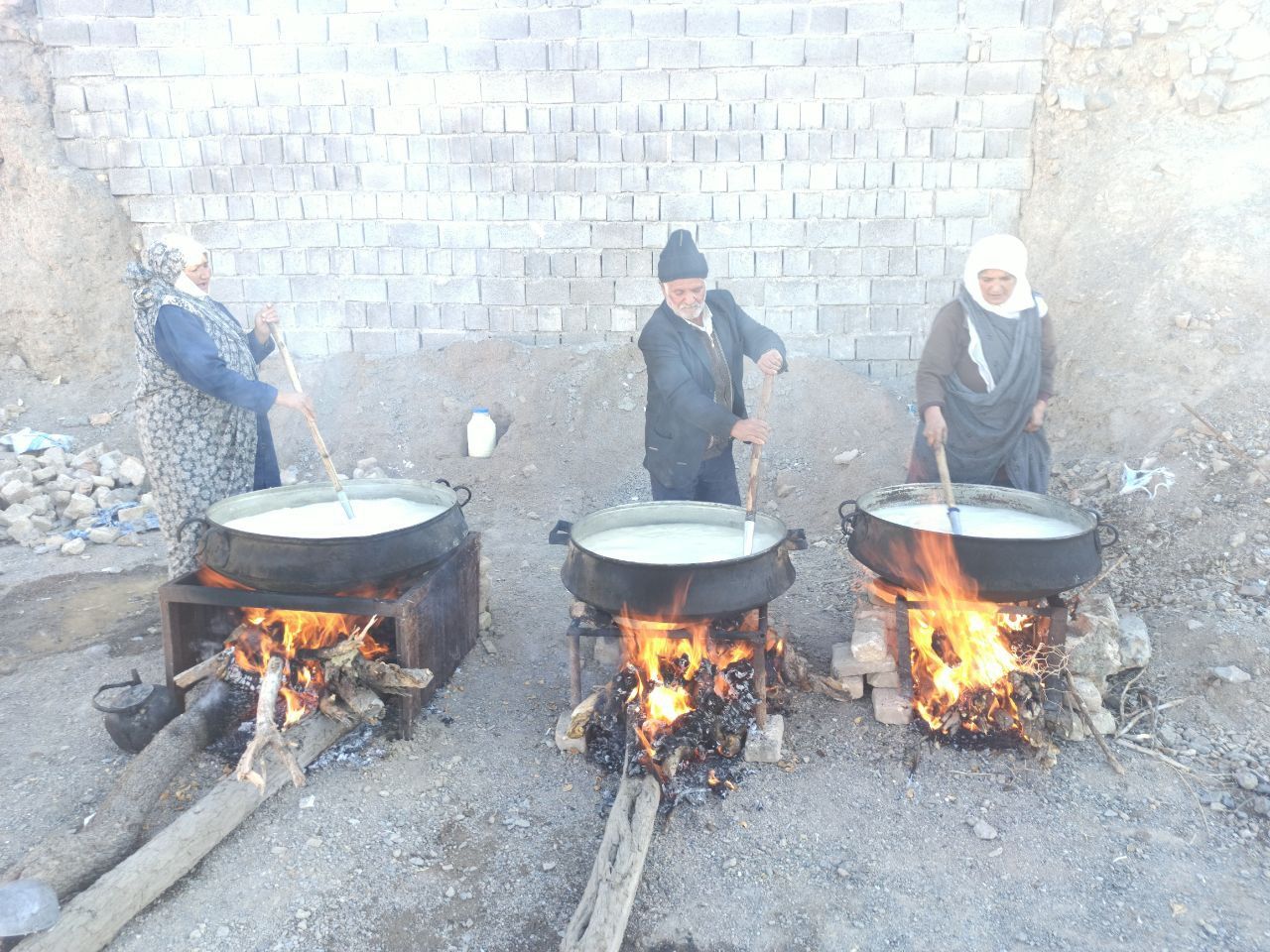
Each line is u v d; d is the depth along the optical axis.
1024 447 3.88
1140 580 4.16
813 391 6.45
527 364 6.78
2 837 2.88
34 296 7.17
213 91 6.86
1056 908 2.58
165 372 3.72
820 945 2.49
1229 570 4.09
